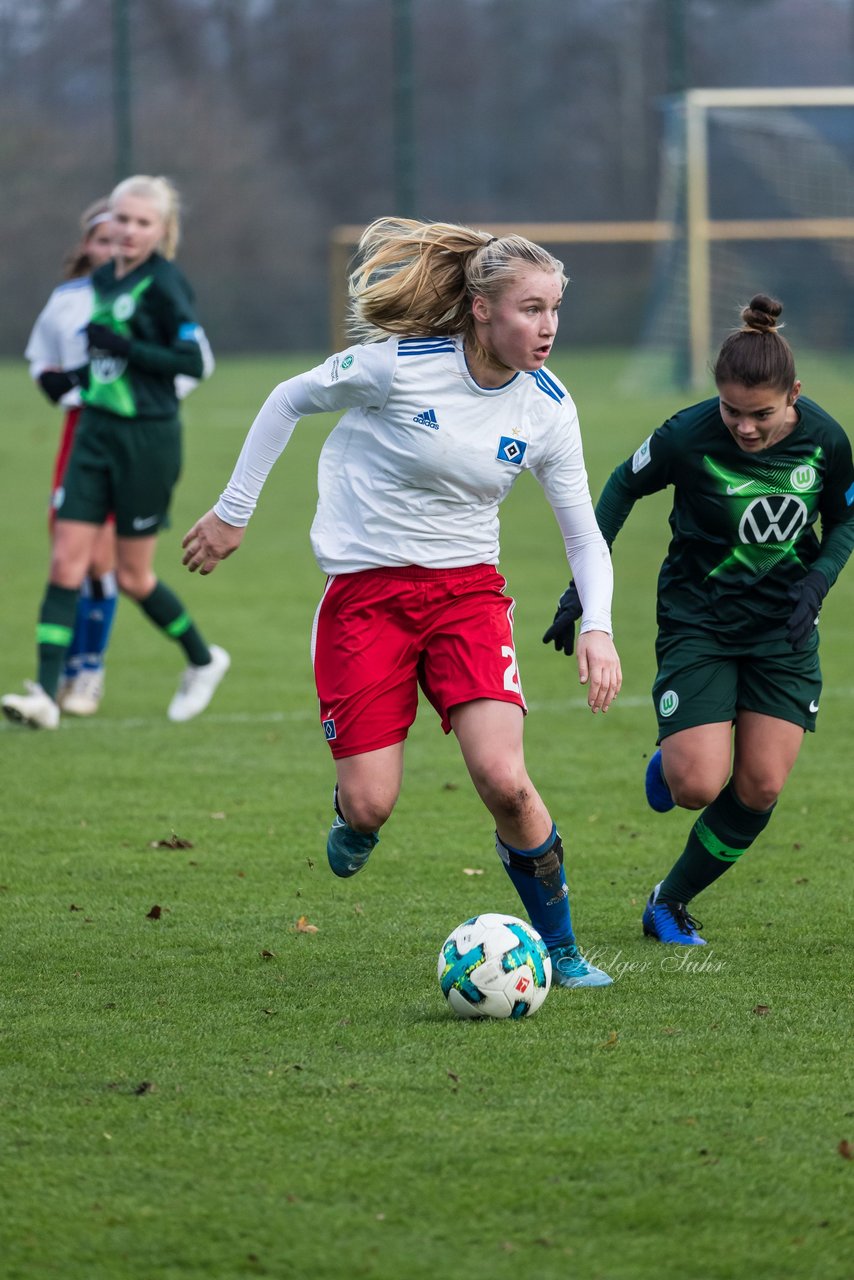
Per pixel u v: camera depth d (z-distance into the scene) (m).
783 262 108.62
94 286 28.73
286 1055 13.77
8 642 37.69
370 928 17.97
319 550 15.44
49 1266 10.20
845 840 21.95
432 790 24.98
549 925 15.91
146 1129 12.20
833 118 105.62
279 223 142.00
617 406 94.56
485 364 14.66
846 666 34.59
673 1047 13.95
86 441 28.33
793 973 16.28
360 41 153.12
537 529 55.78
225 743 28.22
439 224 14.89
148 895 19.30
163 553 51.47
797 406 16.47
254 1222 10.73
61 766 26.34
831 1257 10.29
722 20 161.88
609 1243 10.46
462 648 15.25
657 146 160.50
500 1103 12.66
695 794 16.66
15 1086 13.06
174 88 144.38
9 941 17.38
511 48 160.00
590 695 15.23
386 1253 10.34
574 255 151.12
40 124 136.50
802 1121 12.30
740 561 16.80
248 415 93.50
